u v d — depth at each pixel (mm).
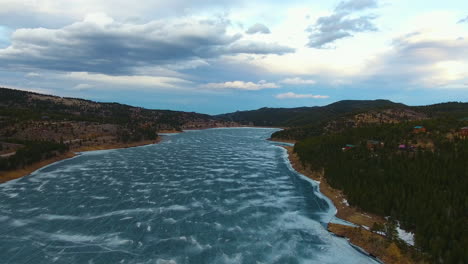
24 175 87062
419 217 42938
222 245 43875
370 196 55625
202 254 41281
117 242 44562
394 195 52219
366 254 40406
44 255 40562
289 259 39844
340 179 70250
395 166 67000
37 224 50906
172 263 38844
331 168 79938
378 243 41188
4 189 72375
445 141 78438
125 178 84625
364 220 50281
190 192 70562
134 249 42469
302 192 71062
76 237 46094
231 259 39938
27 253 41062
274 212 57312
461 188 49219
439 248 35156
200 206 60688
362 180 64688
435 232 37969
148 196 67188
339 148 99750
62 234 47125
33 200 63625
